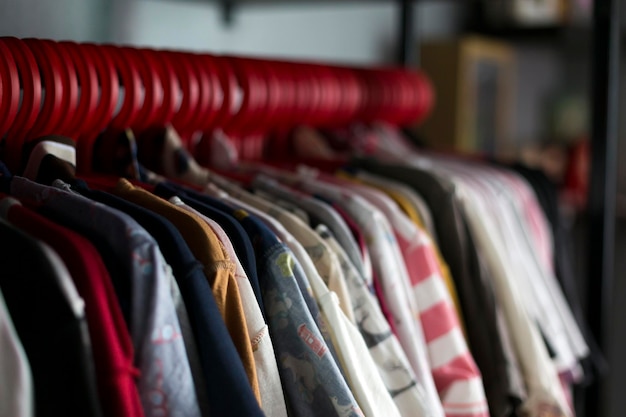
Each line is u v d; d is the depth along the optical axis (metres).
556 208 1.21
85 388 0.48
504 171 1.18
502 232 1.04
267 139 1.07
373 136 1.22
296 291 0.65
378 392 0.69
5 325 0.47
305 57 1.65
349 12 1.77
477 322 0.92
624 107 2.07
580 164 2.00
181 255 0.57
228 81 0.88
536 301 1.04
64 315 0.48
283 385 0.66
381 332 0.74
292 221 0.74
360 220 0.81
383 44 1.92
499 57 1.93
